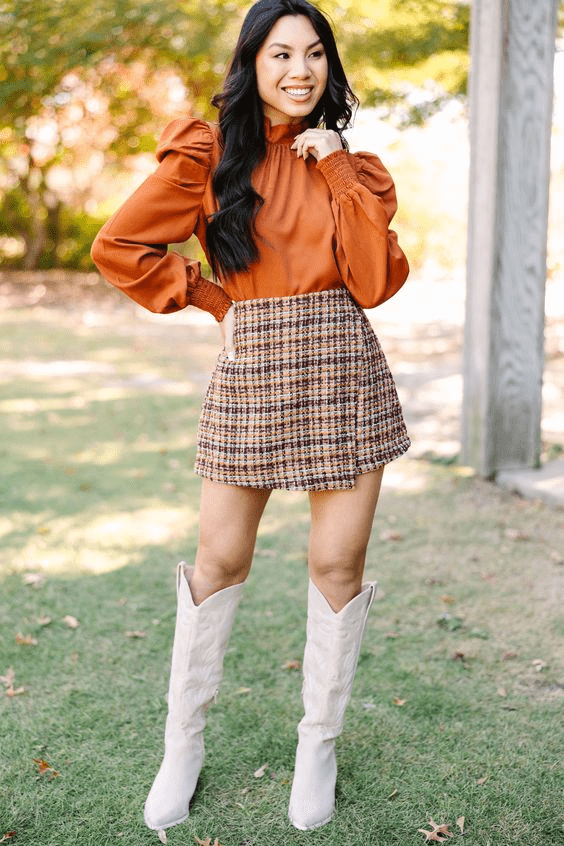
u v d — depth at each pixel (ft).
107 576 10.82
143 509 13.58
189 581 6.30
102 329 35.24
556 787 6.61
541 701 7.87
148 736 7.32
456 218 54.85
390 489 14.47
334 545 5.99
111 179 57.21
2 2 29.55
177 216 5.61
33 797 6.49
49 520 13.01
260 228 5.57
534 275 14.11
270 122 5.76
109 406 21.18
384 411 5.90
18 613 9.70
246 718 7.59
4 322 36.96
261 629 9.32
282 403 5.67
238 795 6.56
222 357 5.90
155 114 45.52
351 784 6.67
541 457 15.70
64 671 8.42
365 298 5.71
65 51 30.30
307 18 5.57
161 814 6.20
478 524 12.69
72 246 58.49
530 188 13.67
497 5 12.86
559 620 9.51
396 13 25.05
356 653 6.30
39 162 53.67
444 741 7.23
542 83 13.30
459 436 17.71
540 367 14.52
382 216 5.53
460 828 6.14
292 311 5.62
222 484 5.99
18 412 20.51
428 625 9.45
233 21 28.53
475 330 14.53
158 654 8.78
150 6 28.53
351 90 6.06
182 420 19.77
